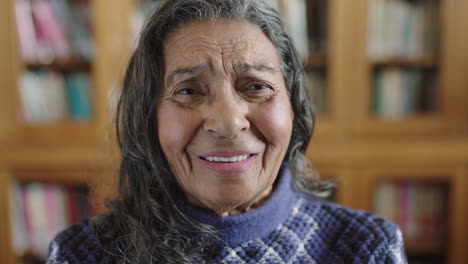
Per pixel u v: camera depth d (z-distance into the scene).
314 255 0.72
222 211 0.67
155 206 0.70
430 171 1.64
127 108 0.72
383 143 1.65
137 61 0.68
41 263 1.78
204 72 0.61
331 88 1.71
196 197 0.67
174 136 0.63
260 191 0.67
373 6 1.68
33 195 1.73
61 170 1.67
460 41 1.68
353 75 1.70
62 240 0.73
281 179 0.73
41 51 1.75
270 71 0.65
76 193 1.72
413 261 1.79
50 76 1.76
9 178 1.68
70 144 1.73
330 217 0.76
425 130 1.73
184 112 0.62
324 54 1.70
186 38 0.62
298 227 0.73
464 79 1.71
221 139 0.61
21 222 1.74
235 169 0.62
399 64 1.72
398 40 1.71
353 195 1.65
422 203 1.71
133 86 0.69
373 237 0.72
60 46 1.74
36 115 1.78
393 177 1.65
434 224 1.72
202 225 0.67
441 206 1.71
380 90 1.75
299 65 0.73
